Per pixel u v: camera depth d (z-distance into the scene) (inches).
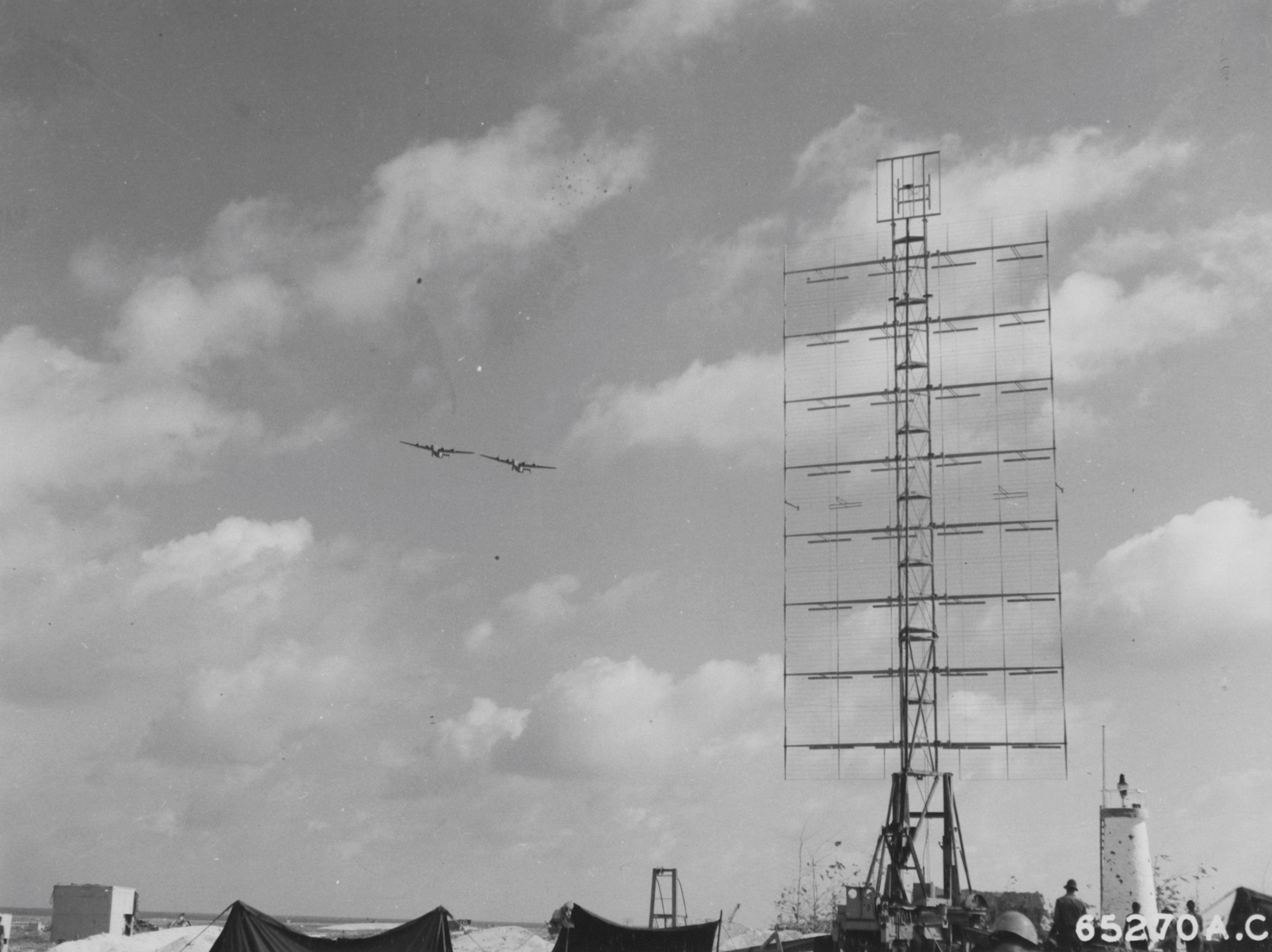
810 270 2770.7
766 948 2169.0
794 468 2704.2
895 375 2677.2
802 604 2635.3
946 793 2406.5
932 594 2573.8
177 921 3048.7
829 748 2544.3
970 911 2143.2
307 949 1565.0
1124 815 2089.1
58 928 2824.8
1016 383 2620.6
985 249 2682.1
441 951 1594.5
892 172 2760.8
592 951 1705.2
